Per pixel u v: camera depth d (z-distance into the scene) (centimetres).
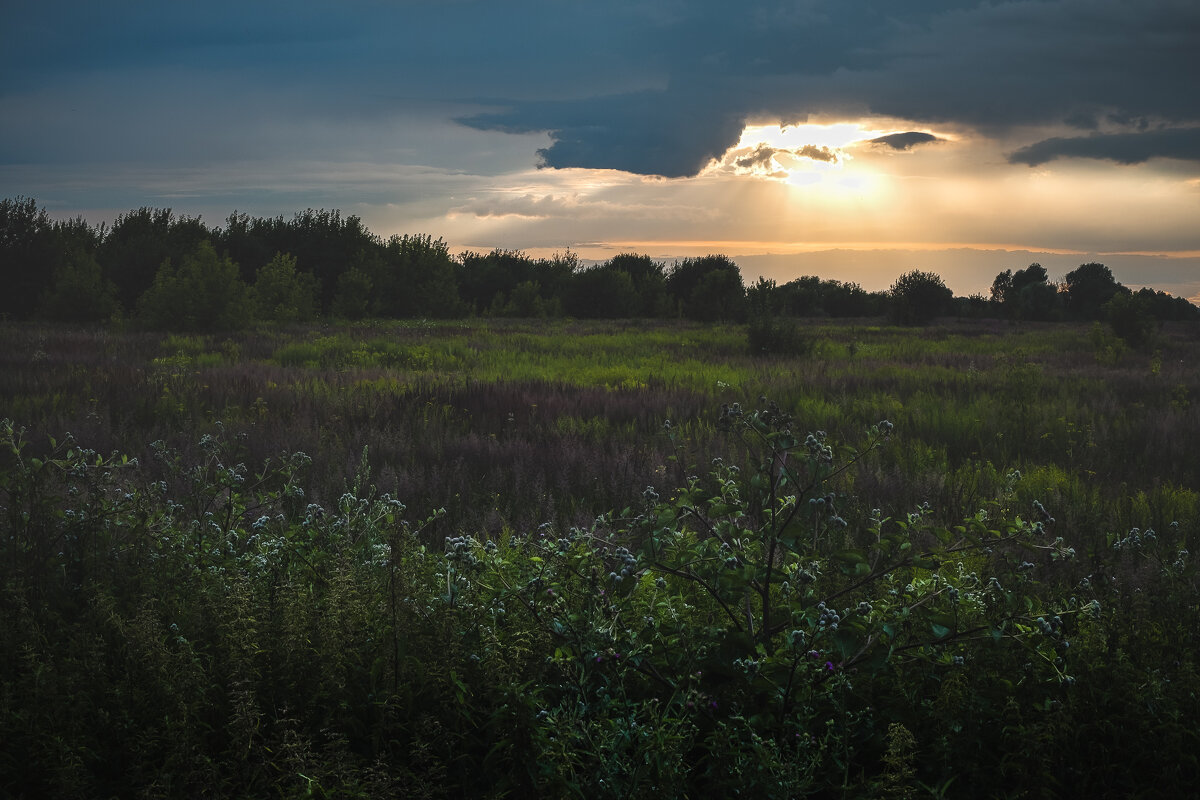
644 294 6619
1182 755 283
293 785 263
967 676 313
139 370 1634
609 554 341
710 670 317
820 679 308
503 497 738
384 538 440
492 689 301
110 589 367
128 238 5953
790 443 327
